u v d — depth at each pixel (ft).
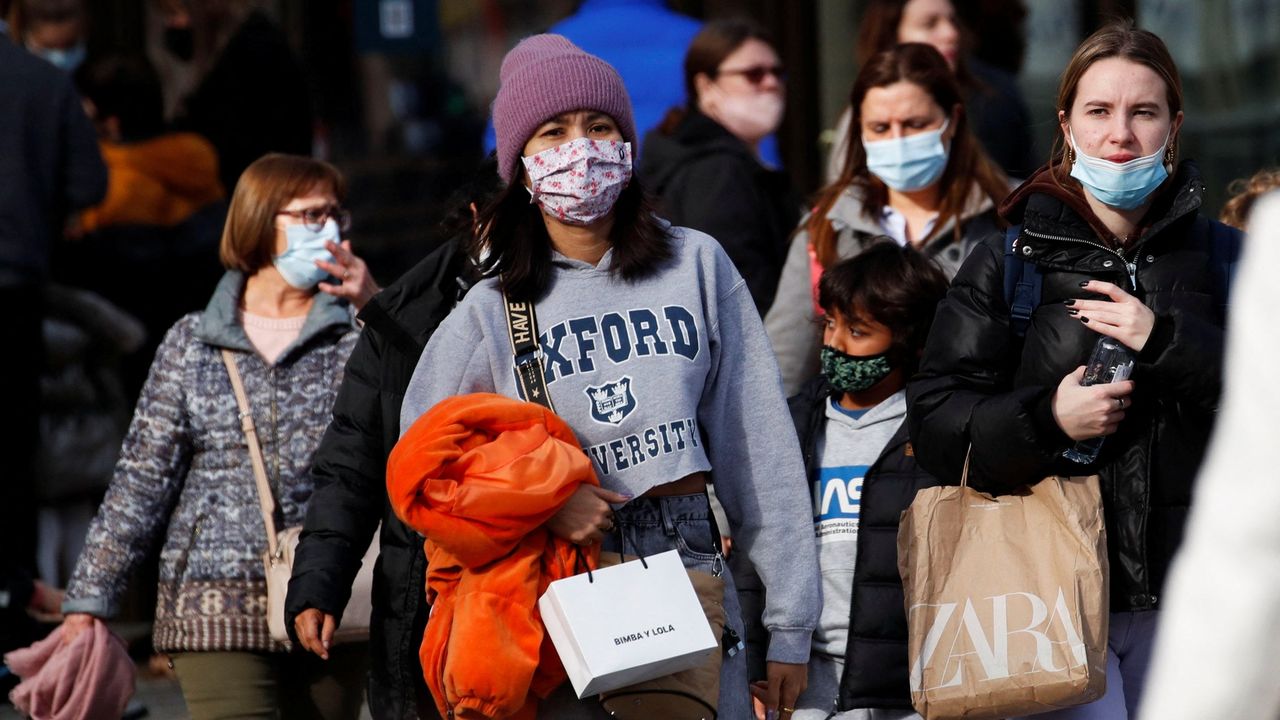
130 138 77.30
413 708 39.24
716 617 34.01
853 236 52.80
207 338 47.14
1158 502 36.17
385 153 94.22
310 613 40.68
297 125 79.41
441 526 32.68
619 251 35.22
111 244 77.05
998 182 52.49
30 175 68.03
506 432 33.50
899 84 51.37
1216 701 18.08
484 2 94.22
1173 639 18.49
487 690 32.50
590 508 33.32
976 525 36.88
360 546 41.19
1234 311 19.24
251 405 46.70
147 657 73.41
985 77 65.67
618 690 32.96
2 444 67.00
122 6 90.43
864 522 42.70
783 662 35.45
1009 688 35.55
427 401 35.35
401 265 93.81
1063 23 79.25
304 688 46.83
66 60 79.87
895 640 41.96
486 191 40.96
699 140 59.41
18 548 67.15
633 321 34.60
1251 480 18.28
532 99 35.14
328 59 93.50
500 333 34.99
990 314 37.88
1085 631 35.24
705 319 35.27
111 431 73.26
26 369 67.77
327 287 47.65
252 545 45.75
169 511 47.60
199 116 78.64
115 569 46.96
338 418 41.45
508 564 33.17
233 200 47.98
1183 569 18.66
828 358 44.75
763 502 35.53
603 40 73.05
